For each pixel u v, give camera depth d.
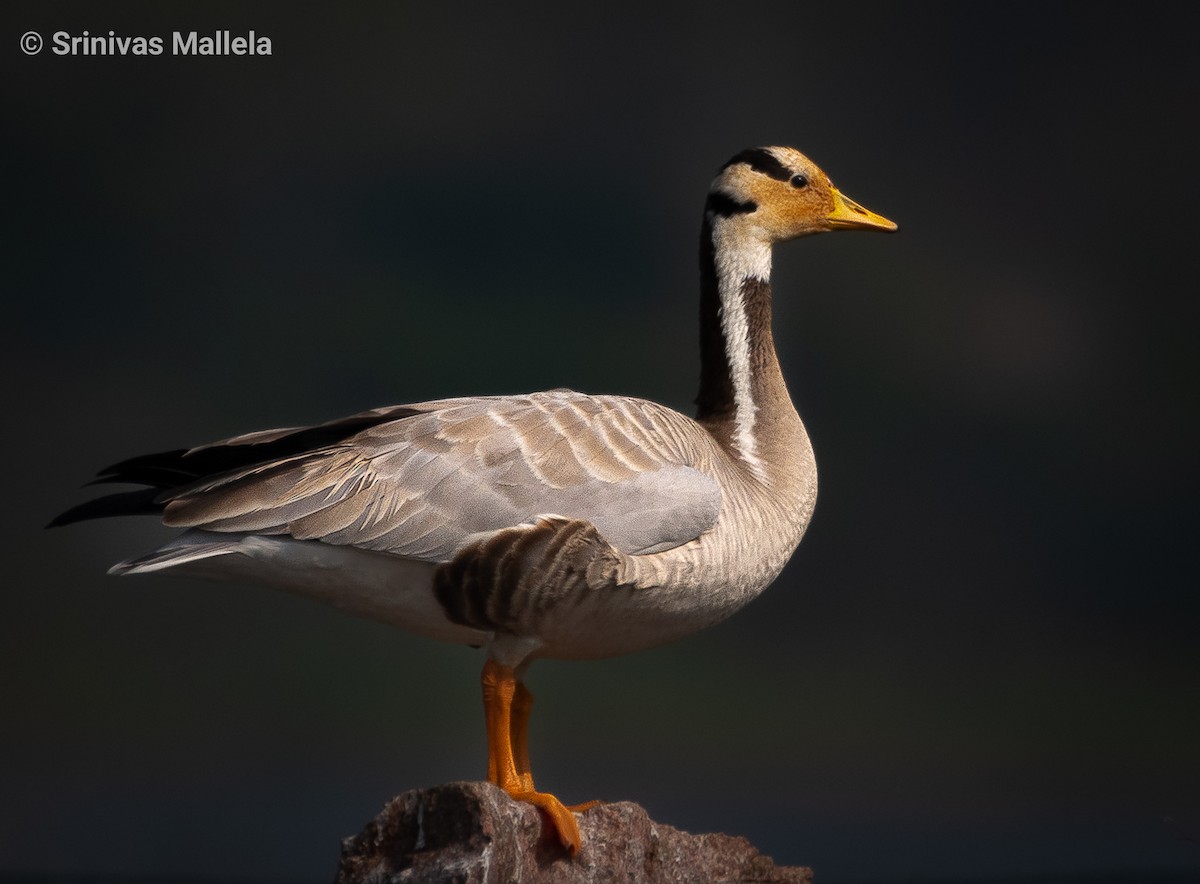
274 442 12.23
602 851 11.86
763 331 14.13
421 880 10.11
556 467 11.66
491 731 11.80
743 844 13.48
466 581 11.48
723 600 12.42
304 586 11.86
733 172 14.36
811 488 13.52
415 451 11.66
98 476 12.56
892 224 14.42
